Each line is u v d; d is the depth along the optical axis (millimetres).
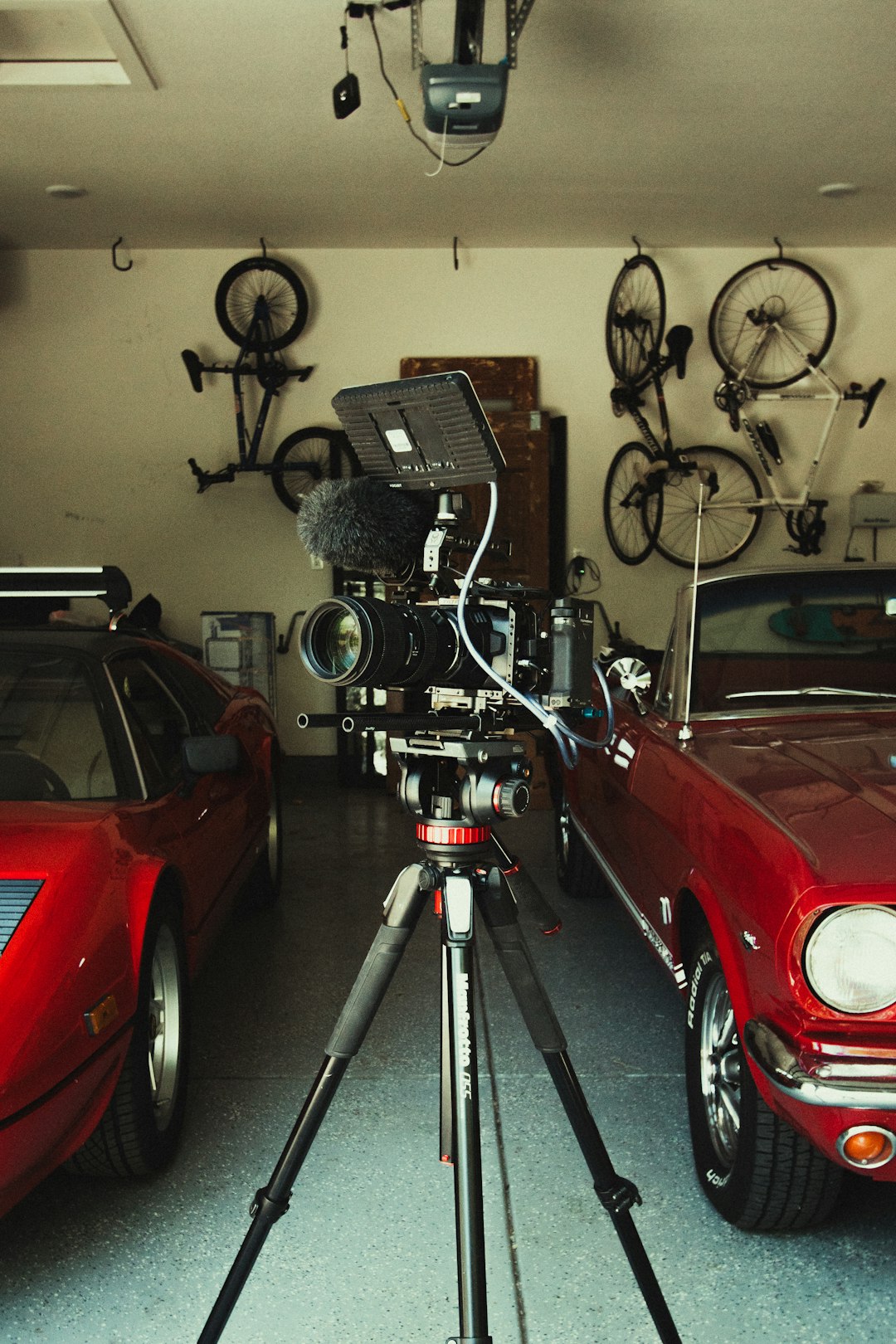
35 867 2344
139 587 8203
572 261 8086
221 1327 1771
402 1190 2629
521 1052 3402
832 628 3410
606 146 6195
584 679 1666
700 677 3303
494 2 4625
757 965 2115
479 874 1684
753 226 7602
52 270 8047
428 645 1465
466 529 7871
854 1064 1926
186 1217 2508
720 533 8219
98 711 3008
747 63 5215
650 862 3062
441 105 4441
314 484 8102
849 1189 2611
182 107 5652
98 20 4766
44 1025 2088
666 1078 3225
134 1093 2480
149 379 8117
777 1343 2070
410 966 4211
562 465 8156
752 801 2361
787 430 8234
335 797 7758
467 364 8078
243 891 4781
